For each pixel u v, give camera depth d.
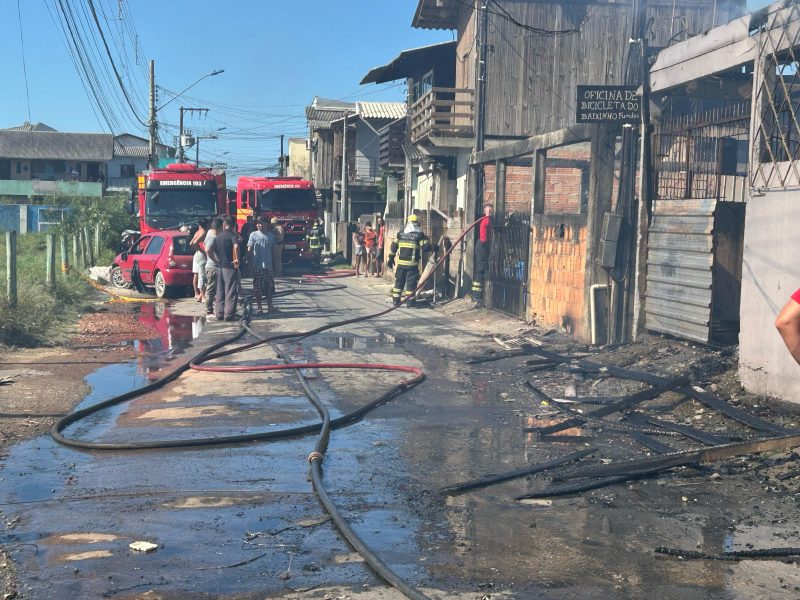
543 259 14.65
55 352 12.47
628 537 5.17
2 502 5.71
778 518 5.54
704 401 8.50
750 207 8.64
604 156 12.15
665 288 11.18
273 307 18.84
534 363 11.44
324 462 6.86
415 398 9.61
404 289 21.39
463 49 27.23
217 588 4.31
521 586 4.38
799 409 7.89
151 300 20.66
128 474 6.43
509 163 19.14
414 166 32.56
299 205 33.81
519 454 7.17
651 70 11.38
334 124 47.41
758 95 8.58
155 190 28.22
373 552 4.76
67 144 83.44
